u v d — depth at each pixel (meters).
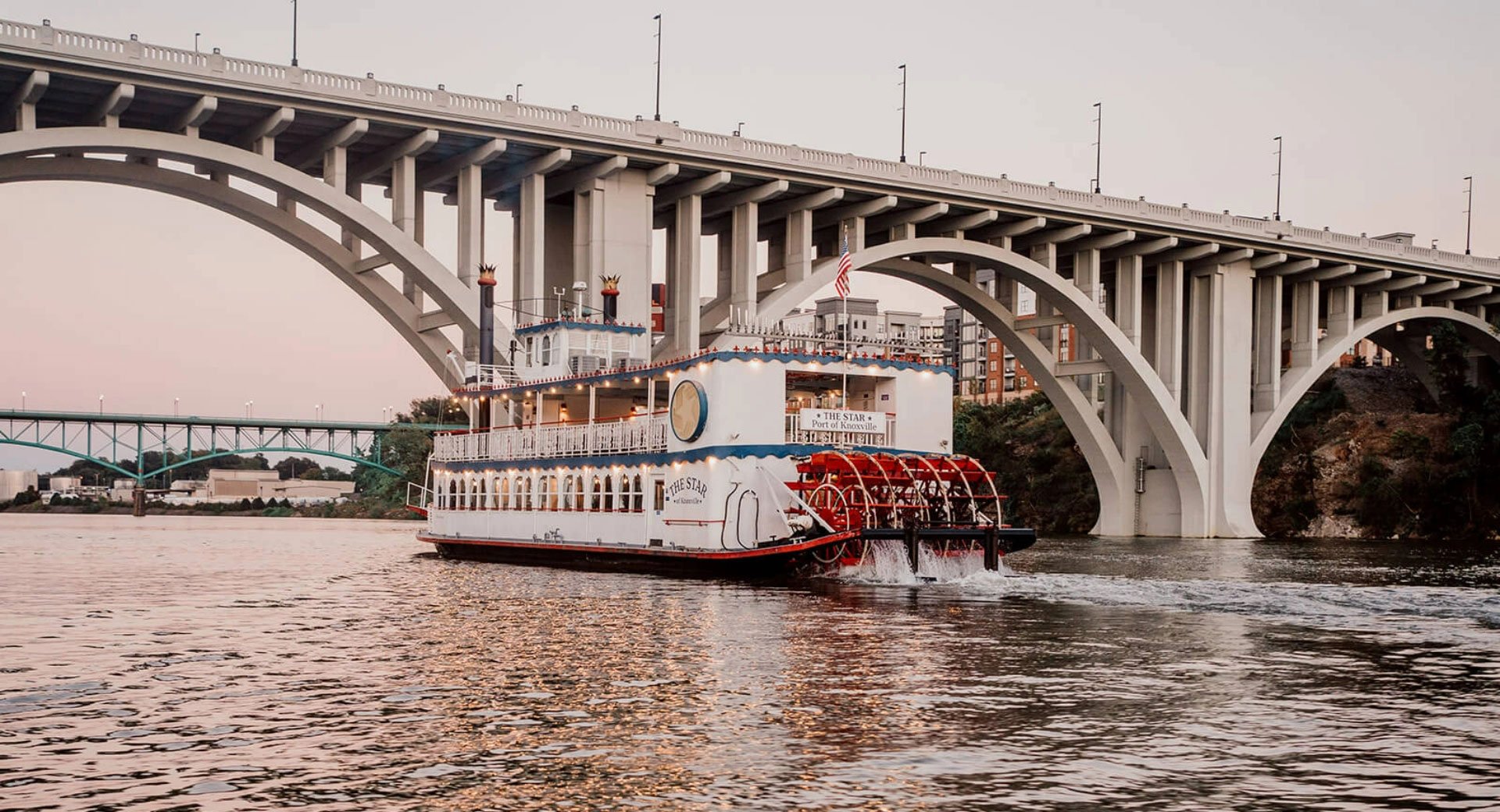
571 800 13.38
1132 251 74.81
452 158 54.41
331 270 54.94
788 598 32.25
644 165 55.81
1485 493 85.56
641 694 18.81
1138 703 18.58
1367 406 97.62
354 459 145.25
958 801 13.40
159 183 50.12
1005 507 100.44
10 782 13.95
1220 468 77.12
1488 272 88.75
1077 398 78.06
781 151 58.69
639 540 42.16
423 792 13.62
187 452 142.50
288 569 44.59
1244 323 78.38
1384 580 41.16
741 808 13.11
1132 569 46.19
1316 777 14.49
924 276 71.06
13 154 43.56
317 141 51.88
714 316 61.84
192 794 13.52
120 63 44.25
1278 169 81.56
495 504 49.84
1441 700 19.08
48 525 108.25
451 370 54.75
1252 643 24.72
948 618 28.14
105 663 21.67
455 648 23.38
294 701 18.23
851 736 16.19
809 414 39.97
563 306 56.91
